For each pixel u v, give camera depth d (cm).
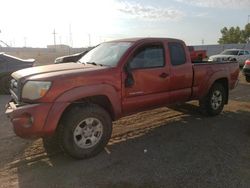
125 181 405
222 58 2414
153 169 439
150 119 701
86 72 476
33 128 432
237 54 2459
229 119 709
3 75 1084
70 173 430
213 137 578
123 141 558
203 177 414
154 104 584
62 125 458
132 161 468
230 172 429
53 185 397
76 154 467
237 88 1232
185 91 644
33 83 443
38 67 525
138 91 547
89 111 471
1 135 595
